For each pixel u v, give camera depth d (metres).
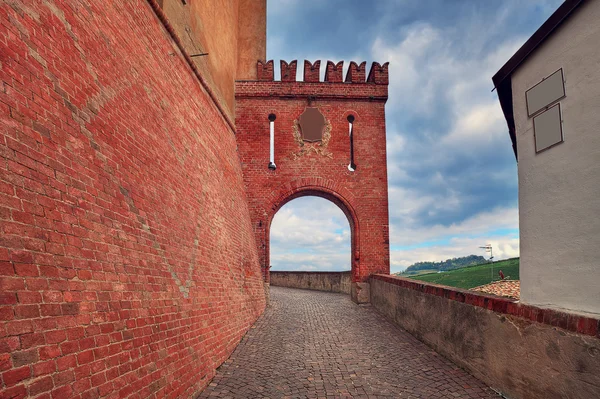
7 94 2.88
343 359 7.21
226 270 8.62
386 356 7.38
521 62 5.25
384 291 12.19
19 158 2.86
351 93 15.84
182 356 5.00
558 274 4.38
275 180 15.29
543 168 4.73
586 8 4.14
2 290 2.42
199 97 9.04
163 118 6.42
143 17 6.40
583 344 3.75
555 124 4.55
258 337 8.92
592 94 4.01
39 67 3.36
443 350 7.18
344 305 14.45
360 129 15.81
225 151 11.27
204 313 6.37
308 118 15.70
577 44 4.25
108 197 4.07
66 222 3.24
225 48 12.70
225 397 5.26
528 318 4.65
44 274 2.84
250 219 14.56
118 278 3.87
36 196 2.95
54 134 3.36
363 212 15.30
